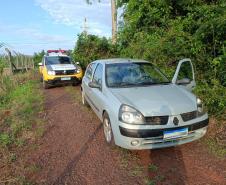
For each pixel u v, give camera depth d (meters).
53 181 4.07
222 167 4.21
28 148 5.33
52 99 10.07
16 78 15.23
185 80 5.87
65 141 5.61
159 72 6.05
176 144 4.46
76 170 4.36
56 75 12.34
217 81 6.16
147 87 5.28
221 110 5.93
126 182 3.92
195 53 7.22
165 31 9.20
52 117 7.46
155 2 9.59
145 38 9.66
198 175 4.02
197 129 4.53
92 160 4.66
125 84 5.50
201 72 7.25
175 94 4.88
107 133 5.21
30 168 4.46
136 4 10.24
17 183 4.05
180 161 4.46
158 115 4.29
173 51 7.76
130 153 4.78
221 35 6.69
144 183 3.87
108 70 5.86
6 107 9.16
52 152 5.09
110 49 14.52
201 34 6.79
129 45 11.38
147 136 4.23
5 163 4.69
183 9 9.14
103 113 5.33
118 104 4.61
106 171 4.27
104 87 5.45
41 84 14.59
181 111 4.41
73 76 12.60
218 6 6.80
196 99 4.80
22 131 6.33
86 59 14.76
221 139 5.19
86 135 5.88
